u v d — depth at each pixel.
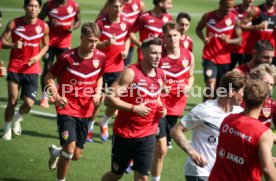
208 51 34.50
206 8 67.50
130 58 35.78
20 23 27.89
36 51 27.97
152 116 20.27
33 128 29.17
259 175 15.38
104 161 25.62
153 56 19.78
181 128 17.62
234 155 15.44
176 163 25.86
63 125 22.12
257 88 15.38
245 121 15.40
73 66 22.38
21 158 25.19
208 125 17.61
